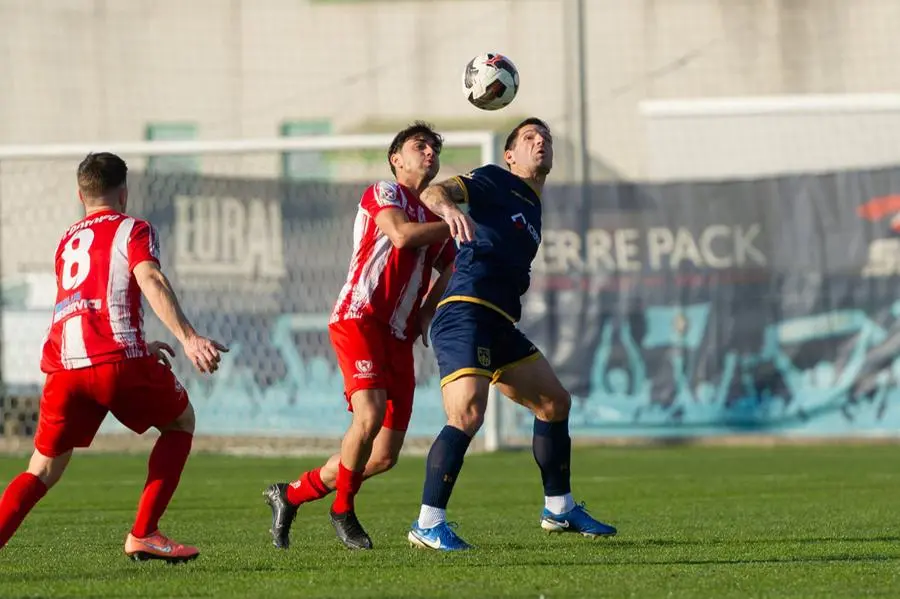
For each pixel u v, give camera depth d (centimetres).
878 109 5881
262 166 7319
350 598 1468
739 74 7519
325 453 4950
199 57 8100
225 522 2625
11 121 8125
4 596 1499
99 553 2017
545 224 5116
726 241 5062
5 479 3875
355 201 5094
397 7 7931
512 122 7675
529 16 7675
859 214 5003
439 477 1992
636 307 5097
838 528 2361
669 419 5084
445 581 1619
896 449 4825
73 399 1681
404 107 7906
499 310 2023
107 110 8131
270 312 5084
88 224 1711
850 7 7450
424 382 5050
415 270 2027
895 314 4972
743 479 3716
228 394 5081
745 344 5062
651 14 7562
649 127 6206
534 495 3272
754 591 1538
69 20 8138
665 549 2008
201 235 5156
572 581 1617
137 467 4328
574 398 5116
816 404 5022
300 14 8019
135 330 1683
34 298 5341
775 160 6019
